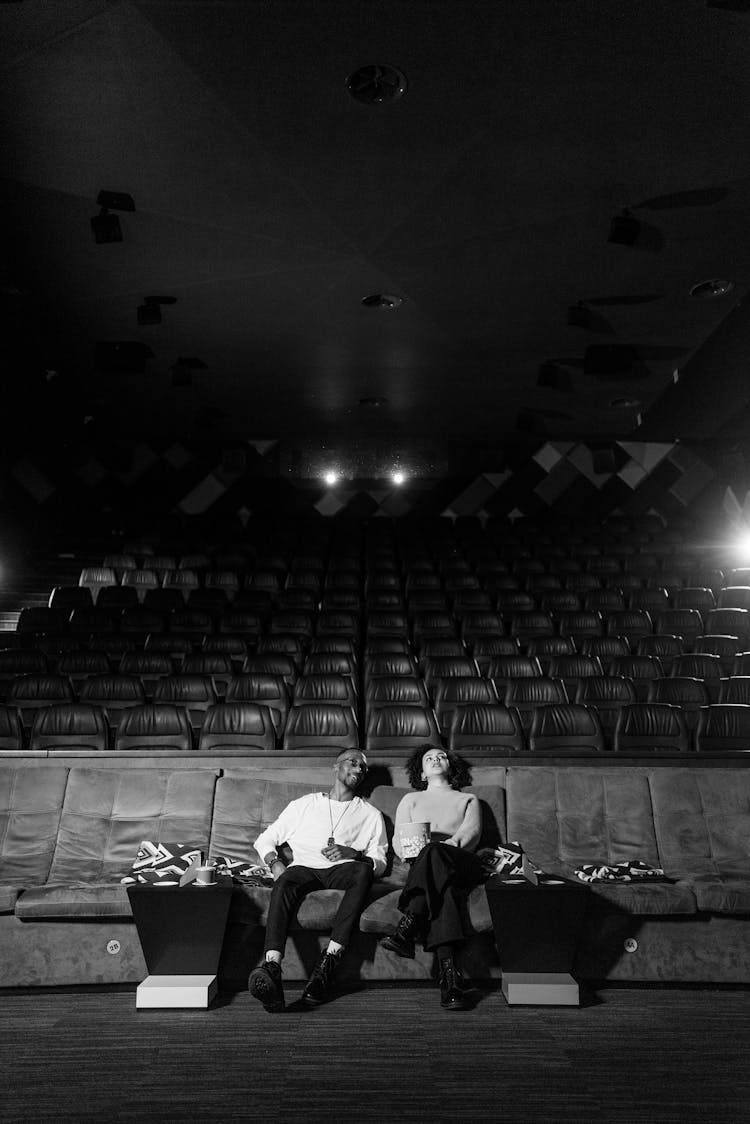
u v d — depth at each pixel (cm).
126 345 787
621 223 546
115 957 302
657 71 437
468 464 1141
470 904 307
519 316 725
